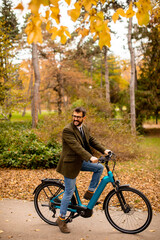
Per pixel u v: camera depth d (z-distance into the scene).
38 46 24.11
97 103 17.16
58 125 9.73
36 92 20.17
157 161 9.82
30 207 4.26
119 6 12.08
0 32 13.33
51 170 7.79
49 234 3.19
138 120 20.36
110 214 3.44
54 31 2.28
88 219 3.75
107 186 5.73
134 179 6.61
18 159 8.12
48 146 8.96
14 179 6.36
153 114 22.06
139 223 3.26
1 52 12.91
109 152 3.30
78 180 6.38
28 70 26.41
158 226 3.45
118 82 44.00
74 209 3.34
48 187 3.58
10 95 12.91
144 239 3.06
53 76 27.00
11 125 19.70
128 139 10.53
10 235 3.13
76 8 2.27
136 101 20.27
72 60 25.48
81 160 3.23
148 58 20.33
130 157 10.57
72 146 3.11
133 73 16.38
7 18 22.69
